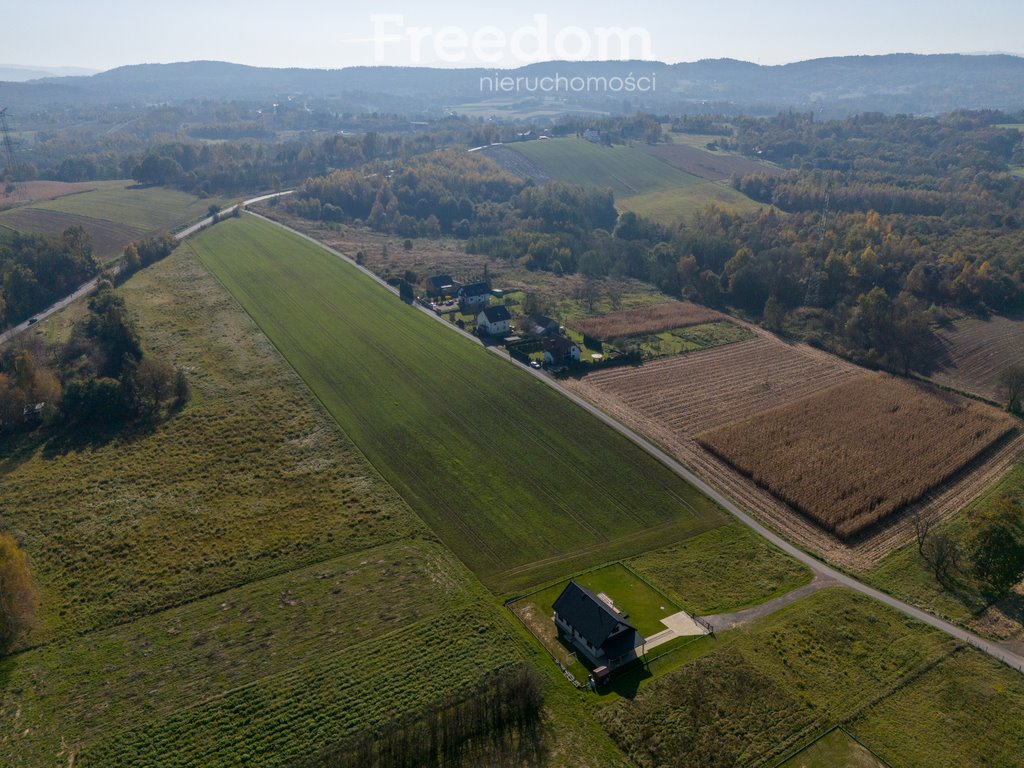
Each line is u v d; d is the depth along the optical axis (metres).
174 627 58.25
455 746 47.62
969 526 71.75
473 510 74.25
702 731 49.25
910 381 110.12
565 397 99.44
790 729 49.69
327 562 66.25
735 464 83.69
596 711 50.72
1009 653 57.41
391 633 57.34
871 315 125.38
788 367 115.75
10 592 56.59
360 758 46.47
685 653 56.19
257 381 102.88
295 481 79.00
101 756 46.88
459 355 112.75
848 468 83.12
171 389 97.69
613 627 55.06
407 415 93.38
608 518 73.50
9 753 47.19
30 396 93.38
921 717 51.03
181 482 79.00
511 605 61.16
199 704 50.75
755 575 65.94
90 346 110.50
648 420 94.94
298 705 50.56
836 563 68.12
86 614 59.69
